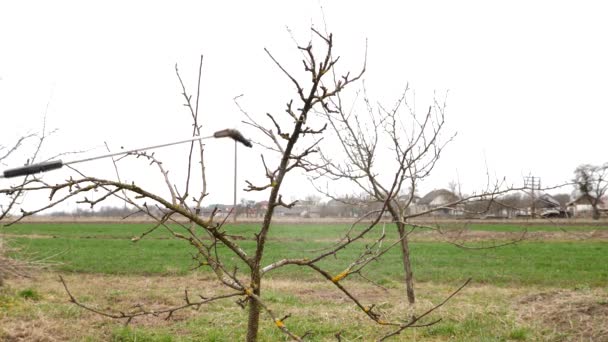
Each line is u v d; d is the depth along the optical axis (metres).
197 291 12.93
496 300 11.25
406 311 9.27
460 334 8.16
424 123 7.85
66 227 50.72
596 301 9.18
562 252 24.22
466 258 21.66
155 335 8.08
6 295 10.57
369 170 7.50
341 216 62.00
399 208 8.64
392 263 19.89
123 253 24.34
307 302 11.10
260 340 7.85
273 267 3.28
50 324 8.33
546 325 8.58
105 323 8.76
